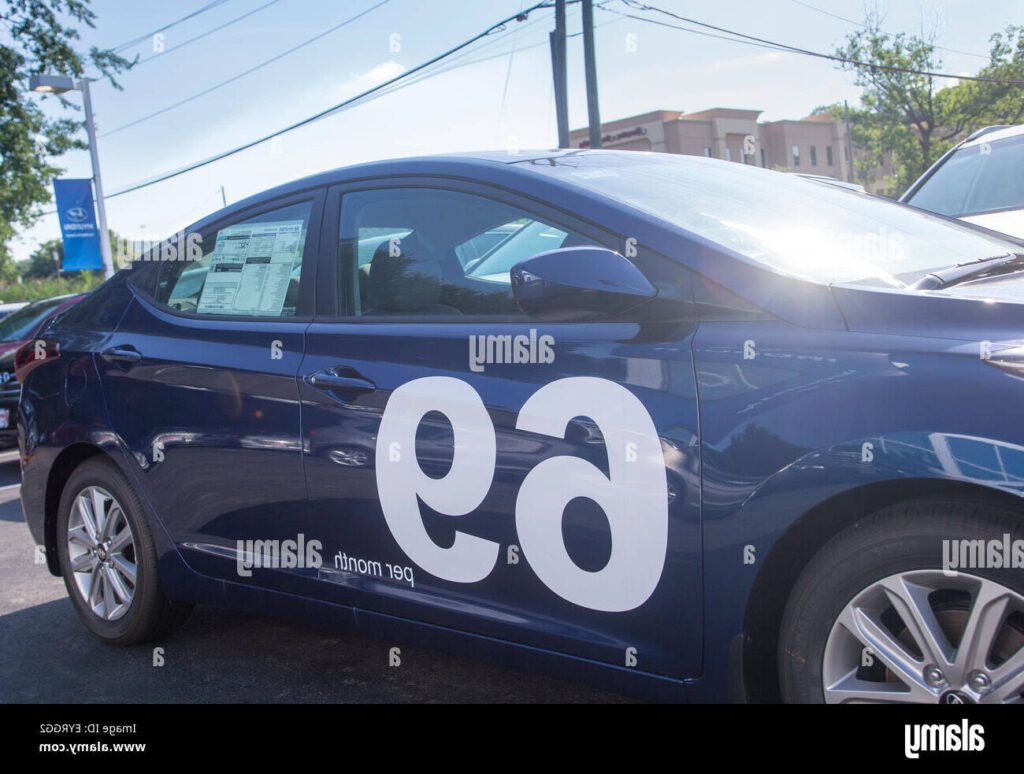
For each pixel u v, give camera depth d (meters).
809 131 63.03
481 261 2.77
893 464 1.97
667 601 2.29
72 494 3.81
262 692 3.26
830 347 2.13
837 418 2.06
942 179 6.91
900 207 3.37
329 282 3.10
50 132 22.34
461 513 2.62
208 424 3.25
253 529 3.17
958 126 38.03
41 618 4.21
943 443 1.93
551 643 2.49
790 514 2.10
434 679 3.29
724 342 2.26
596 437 2.38
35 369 3.97
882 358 2.07
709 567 2.22
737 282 2.31
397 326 2.85
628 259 2.47
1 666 3.66
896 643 2.04
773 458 2.12
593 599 2.41
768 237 2.59
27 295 35.09
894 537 2.00
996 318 2.05
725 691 2.23
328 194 3.21
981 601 1.92
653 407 2.30
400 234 2.98
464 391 2.61
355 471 2.85
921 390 1.99
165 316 3.56
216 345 3.29
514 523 2.52
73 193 19.42
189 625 3.95
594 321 2.47
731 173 3.22
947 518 1.94
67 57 21.39
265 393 3.08
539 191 2.71
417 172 3.00
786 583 2.23
